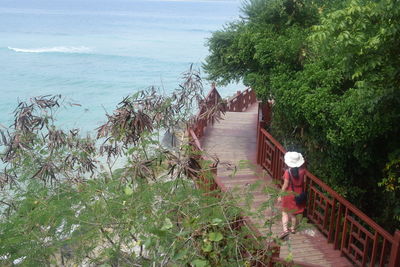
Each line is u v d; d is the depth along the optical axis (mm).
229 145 11555
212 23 114500
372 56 5449
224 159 10352
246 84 10531
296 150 8852
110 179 4879
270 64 9234
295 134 8891
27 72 44219
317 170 7945
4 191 5180
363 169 7375
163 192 4188
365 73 6016
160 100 5535
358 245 7309
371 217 7566
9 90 36188
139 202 4008
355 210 6047
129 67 47375
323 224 6902
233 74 10984
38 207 4195
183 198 4195
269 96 9406
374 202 7457
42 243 3889
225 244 4582
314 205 7215
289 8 10117
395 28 4945
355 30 5340
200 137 12164
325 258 6355
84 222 3869
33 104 5102
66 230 4008
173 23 112688
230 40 10867
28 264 3797
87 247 4105
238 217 4930
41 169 4441
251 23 10719
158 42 70250
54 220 4000
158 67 47188
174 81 39188
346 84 7270
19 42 69562
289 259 4969
